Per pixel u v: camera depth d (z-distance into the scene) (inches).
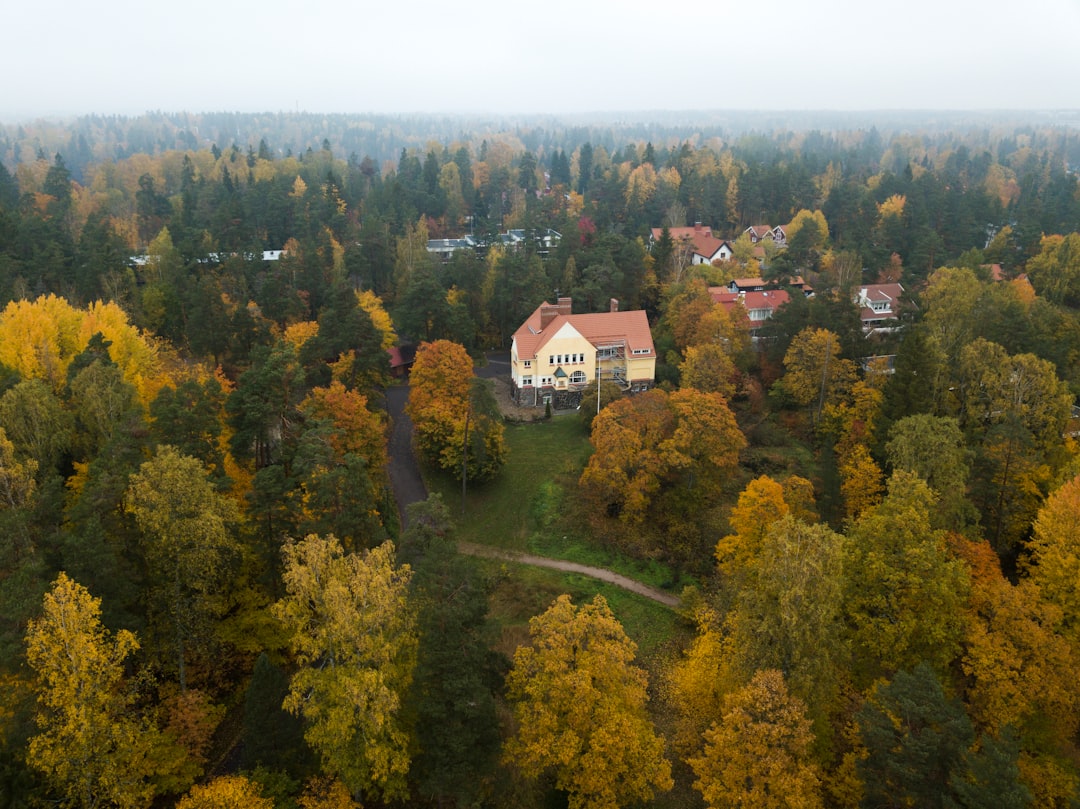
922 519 1877.5
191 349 3590.1
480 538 2763.3
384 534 2052.2
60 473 2305.6
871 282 5251.0
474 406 2903.5
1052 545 2015.3
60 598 1411.2
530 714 1593.3
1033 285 4734.3
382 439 2866.6
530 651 1672.0
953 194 7047.2
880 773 1460.4
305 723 1624.0
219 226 5246.1
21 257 4256.9
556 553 2699.3
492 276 4616.1
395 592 1537.9
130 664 1790.1
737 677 1710.1
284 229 5895.7
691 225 7175.2
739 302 4001.0
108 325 3036.4
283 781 1546.5
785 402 3567.9
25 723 1438.2
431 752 1459.2
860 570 1893.5
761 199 7160.4
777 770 1407.5
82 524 1736.0
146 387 2802.7
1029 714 1692.9
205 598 1830.7
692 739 1807.3
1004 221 6525.6
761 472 3120.1
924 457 2315.5
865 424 2952.8
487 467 2962.6
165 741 1622.8
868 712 1488.7
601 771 1542.8
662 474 2783.0
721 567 2324.1
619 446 2709.2
